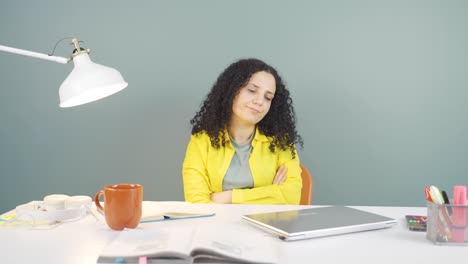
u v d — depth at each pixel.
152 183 2.36
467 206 0.97
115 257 0.84
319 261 0.87
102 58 2.31
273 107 1.98
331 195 2.37
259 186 1.88
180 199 2.37
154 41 2.31
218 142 1.87
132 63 2.32
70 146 2.34
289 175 1.88
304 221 1.09
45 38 2.30
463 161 2.37
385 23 2.33
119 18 2.31
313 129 2.35
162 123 2.34
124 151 2.35
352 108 2.35
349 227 1.06
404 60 2.34
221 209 1.31
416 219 1.17
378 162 2.37
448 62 2.34
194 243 0.88
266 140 1.91
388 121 2.36
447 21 2.33
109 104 2.33
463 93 2.35
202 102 2.22
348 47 2.33
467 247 0.97
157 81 2.33
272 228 1.03
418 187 2.38
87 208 1.23
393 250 0.94
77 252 0.92
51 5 2.29
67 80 1.14
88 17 2.30
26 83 2.31
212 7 2.31
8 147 2.32
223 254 0.84
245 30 2.32
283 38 2.32
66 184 2.35
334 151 2.36
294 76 2.33
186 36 2.31
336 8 2.32
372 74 2.34
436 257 0.90
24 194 2.34
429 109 2.35
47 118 2.32
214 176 1.86
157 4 2.31
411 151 2.37
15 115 2.32
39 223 1.13
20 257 0.88
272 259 0.85
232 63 2.13
